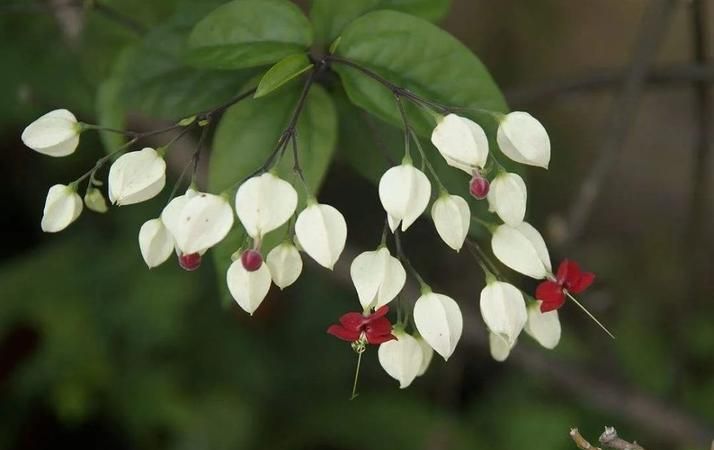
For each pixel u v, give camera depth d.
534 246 0.60
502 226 0.60
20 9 0.74
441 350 0.59
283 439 1.02
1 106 0.88
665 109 1.28
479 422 1.02
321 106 0.61
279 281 0.58
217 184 0.61
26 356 1.01
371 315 0.58
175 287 0.97
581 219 0.82
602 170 0.80
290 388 1.03
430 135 0.60
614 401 0.90
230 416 1.00
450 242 0.57
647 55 0.78
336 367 1.03
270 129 0.61
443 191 0.57
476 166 0.56
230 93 0.66
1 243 1.09
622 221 1.20
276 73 0.58
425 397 1.04
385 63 0.60
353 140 0.64
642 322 1.07
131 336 0.98
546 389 1.01
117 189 0.58
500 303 0.59
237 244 0.60
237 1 0.60
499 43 1.07
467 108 0.59
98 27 0.73
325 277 0.93
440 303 0.59
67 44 0.78
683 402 0.93
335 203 0.97
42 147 0.60
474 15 1.07
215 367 1.01
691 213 0.89
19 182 1.08
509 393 1.02
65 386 1.00
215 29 0.61
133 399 1.01
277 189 0.56
